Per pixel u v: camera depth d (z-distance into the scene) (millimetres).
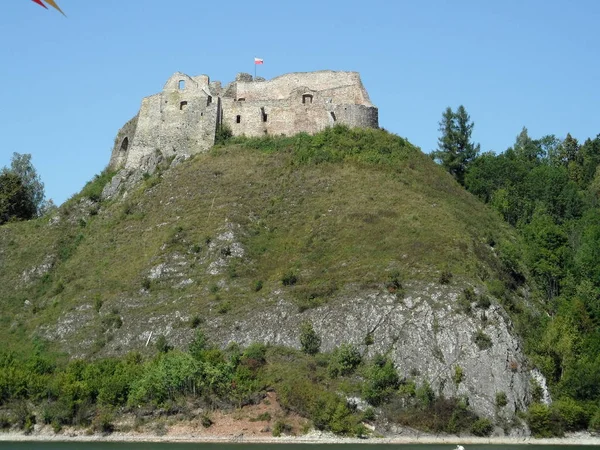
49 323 100500
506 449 74562
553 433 81688
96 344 94938
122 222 117125
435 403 81438
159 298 99375
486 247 106000
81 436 80188
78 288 105625
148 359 90375
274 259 103562
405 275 94000
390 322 88625
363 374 84062
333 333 89125
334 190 114875
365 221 106000
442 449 72875
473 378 83812
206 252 104438
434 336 86938
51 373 90500
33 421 82625
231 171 120750
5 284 112188
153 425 80438
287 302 93938
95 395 84562
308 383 82438
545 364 88125
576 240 120562
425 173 123625
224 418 80312
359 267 97062
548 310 103250
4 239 121188
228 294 97750
